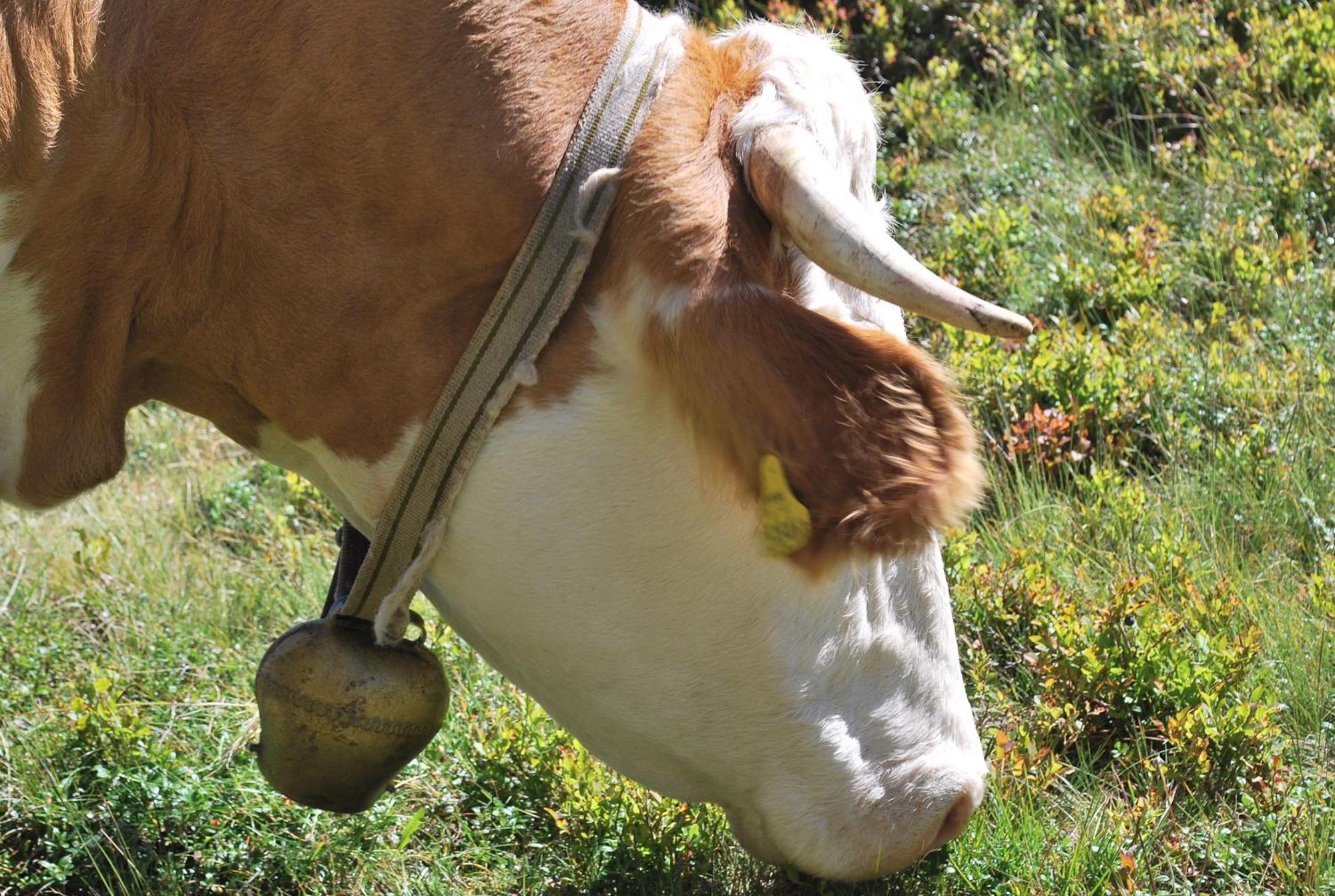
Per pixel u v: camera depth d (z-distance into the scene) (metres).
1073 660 4.31
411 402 2.66
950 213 6.85
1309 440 5.38
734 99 2.60
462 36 2.55
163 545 5.66
